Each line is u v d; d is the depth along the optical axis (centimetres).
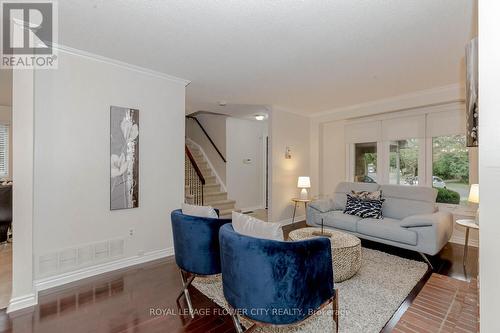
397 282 260
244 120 672
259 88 393
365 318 201
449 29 225
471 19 209
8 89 405
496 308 65
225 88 394
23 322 194
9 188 362
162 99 335
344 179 535
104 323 195
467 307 195
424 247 306
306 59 288
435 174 424
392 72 327
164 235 336
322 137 572
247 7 195
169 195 341
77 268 268
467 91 134
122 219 300
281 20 212
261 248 150
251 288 154
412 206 377
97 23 216
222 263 175
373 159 500
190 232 215
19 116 216
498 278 65
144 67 311
